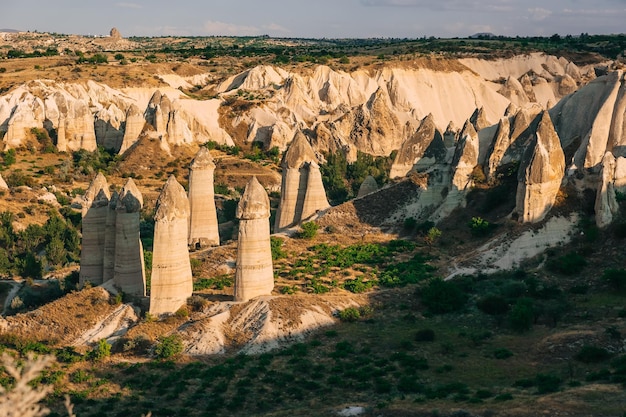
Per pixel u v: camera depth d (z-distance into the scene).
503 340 48.84
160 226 54.12
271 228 89.38
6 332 53.78
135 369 47.16
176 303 54.72
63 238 83.81
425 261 65.94
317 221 75.31
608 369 41.59
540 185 63.97
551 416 34.56
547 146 64.50
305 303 54.44
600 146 68.44
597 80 73.06
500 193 70.75
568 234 63.25
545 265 60.53
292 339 51.19
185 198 55.19
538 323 51.06
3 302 63.72
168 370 47.09
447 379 43.31
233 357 49.00
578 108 73.69
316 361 47.44
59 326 54.34
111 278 59.69
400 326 52.66
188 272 55.81
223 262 67.06
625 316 49.53
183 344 50.16
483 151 75.94
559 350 45.19
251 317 52.88
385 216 75.50
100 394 43.88
